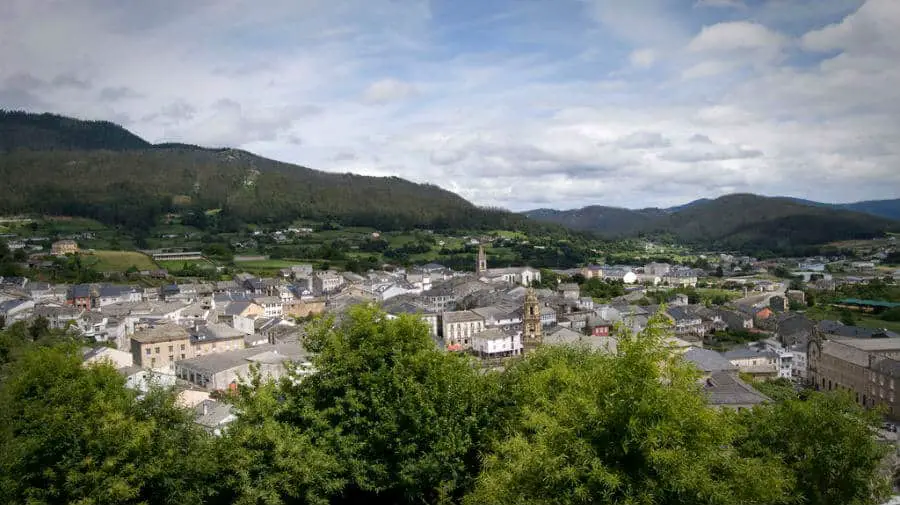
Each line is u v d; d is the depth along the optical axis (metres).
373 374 44.75
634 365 31.75
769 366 129.50
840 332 163.75
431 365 45.66
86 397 44.44
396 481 43.38
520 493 32.88
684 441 30.81
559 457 30.47
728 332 186.25
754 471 33.25
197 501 41.44
